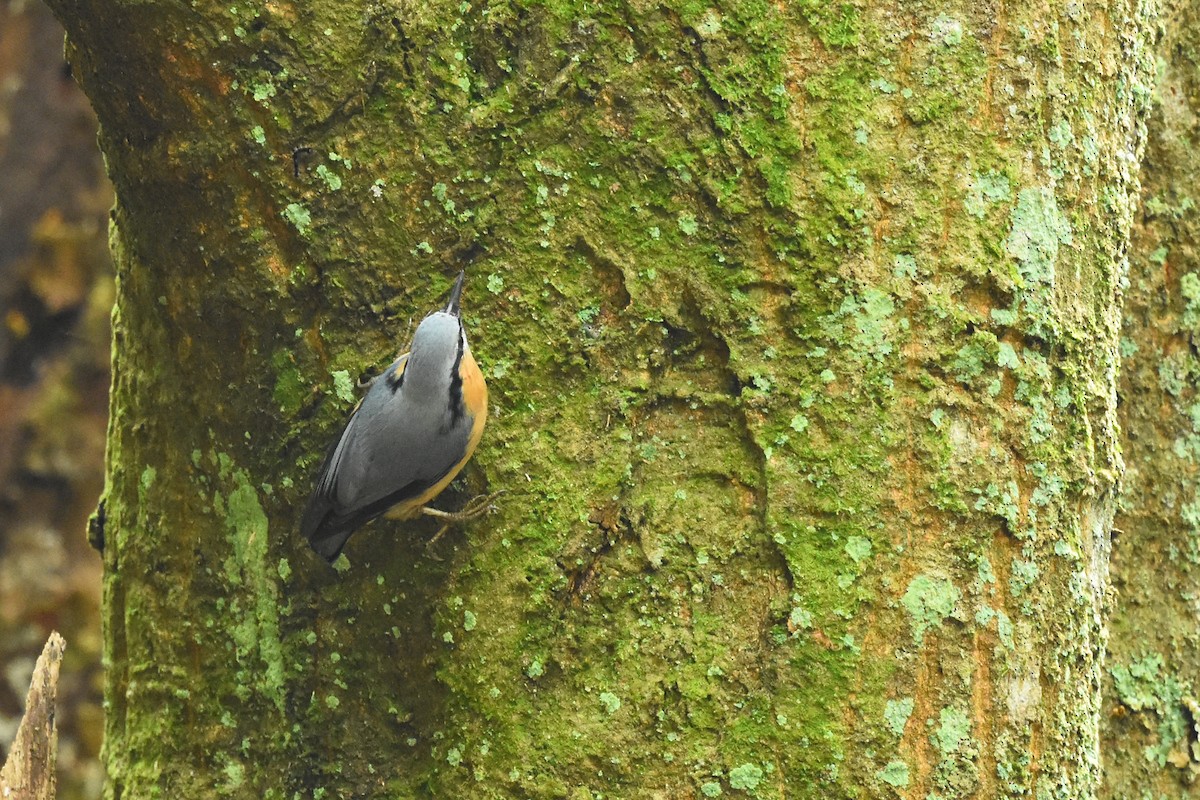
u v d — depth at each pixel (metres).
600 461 6.51
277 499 7.05
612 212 6.55
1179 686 8.27
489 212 6.62
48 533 13.62
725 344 6.43
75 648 13.41
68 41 6.85
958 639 6.20
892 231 6.36
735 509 6.43
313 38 6.57
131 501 7.77
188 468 7.41
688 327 6.51
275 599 7.11
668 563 6.39
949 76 6.40
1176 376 8.38
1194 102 8.41
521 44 6.60
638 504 6.45
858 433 6.29
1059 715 6.35
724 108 6.42
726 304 6.43
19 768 6.62
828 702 6.17
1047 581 6.35
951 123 6.39
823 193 6.35
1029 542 6.29
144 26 6.48
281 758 7.05
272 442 7.02
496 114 6.59
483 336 6.61
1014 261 6.36
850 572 6.23
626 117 6.52
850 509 6.25
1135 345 8.42
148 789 7.46
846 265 6.33
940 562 6.23
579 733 6.31
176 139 6.73
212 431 7.26
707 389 6.51
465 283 6.65
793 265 6.36
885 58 6.41
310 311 6.87
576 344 6.58
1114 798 8.23
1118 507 7.46
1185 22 8.41
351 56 6.61
